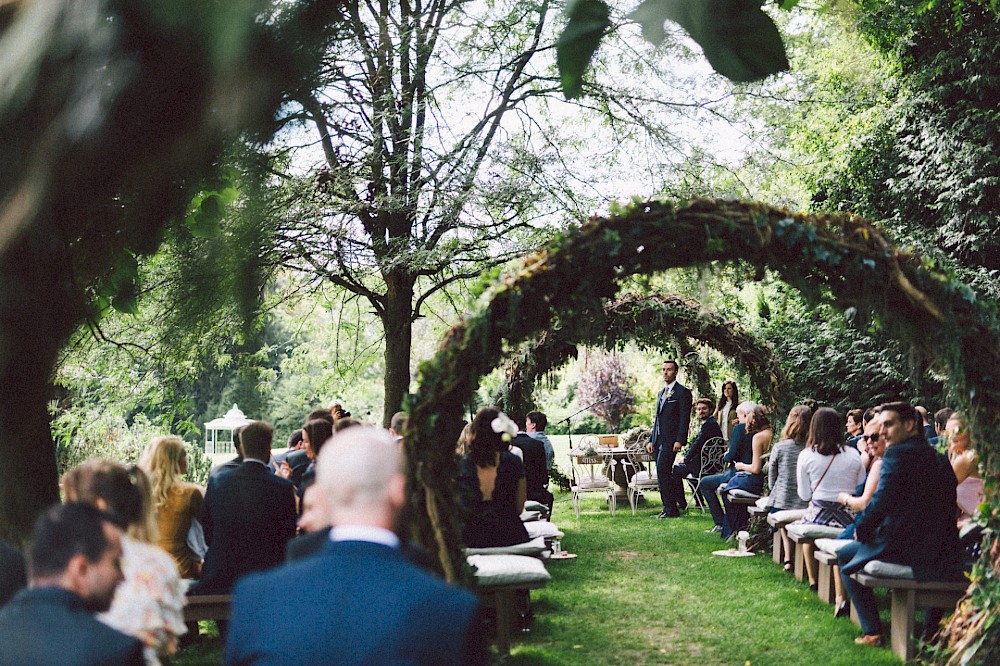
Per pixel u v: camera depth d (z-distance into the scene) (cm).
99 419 1114
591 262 485
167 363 864
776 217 494
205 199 191
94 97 83
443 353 479
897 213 1474
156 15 84
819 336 1438
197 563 587
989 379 481
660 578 834
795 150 1530
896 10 1291
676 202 498
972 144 1370
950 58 1375
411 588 188
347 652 179
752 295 1586
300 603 186
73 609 226
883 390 1434
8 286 100
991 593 470
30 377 113
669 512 1240
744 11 96
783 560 891
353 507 200
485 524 644
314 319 1538
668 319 1048
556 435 2909
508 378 1079
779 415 1077
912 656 547
